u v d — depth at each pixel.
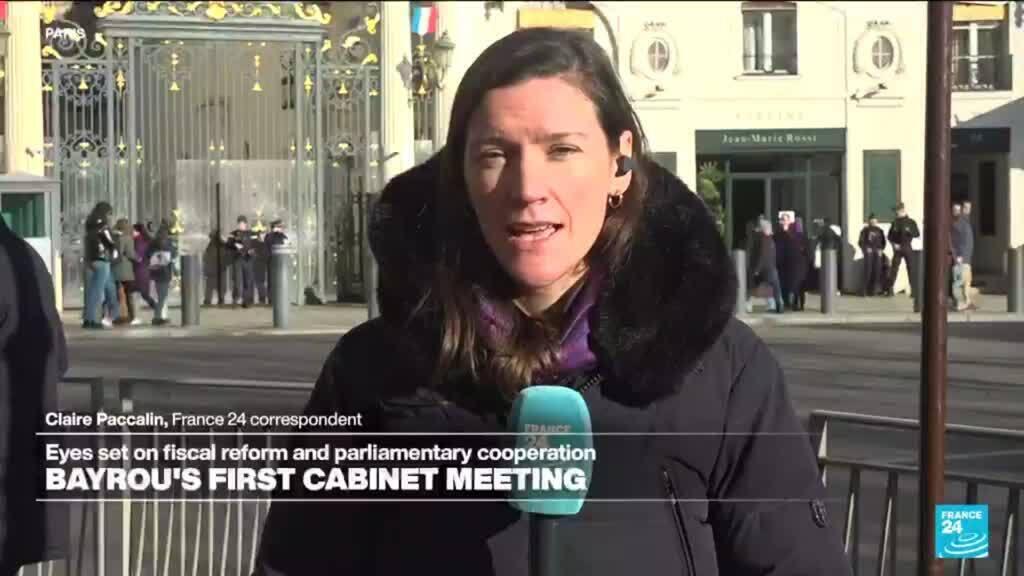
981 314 17.06
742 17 23.61
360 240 21.50
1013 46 17.56
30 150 19.42
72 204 20.44
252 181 21.83
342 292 21.78
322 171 21.78
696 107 23.73
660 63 23.64
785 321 19.16
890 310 19.84
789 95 23.77
